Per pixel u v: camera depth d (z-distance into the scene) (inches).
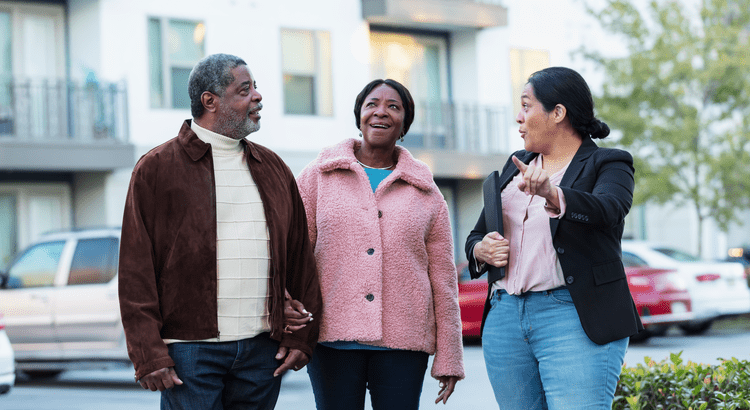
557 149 130.0
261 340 126.7
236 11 618.8
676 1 634.2
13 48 566.3
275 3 634.8
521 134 131.3
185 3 599.8
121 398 337.7
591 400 121.8
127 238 120.2
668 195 629.9
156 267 121.3
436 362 145.1
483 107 728.3
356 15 671.1
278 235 128.0
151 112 584.4
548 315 124.8
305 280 134.6
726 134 623.8
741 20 646.5
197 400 120.6
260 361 127.0
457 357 145.4
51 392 362.9
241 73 127.2
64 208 584.1
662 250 494.6
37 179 573.9
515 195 132.0
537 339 126.4
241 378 126.3
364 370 141.9
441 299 146.2
